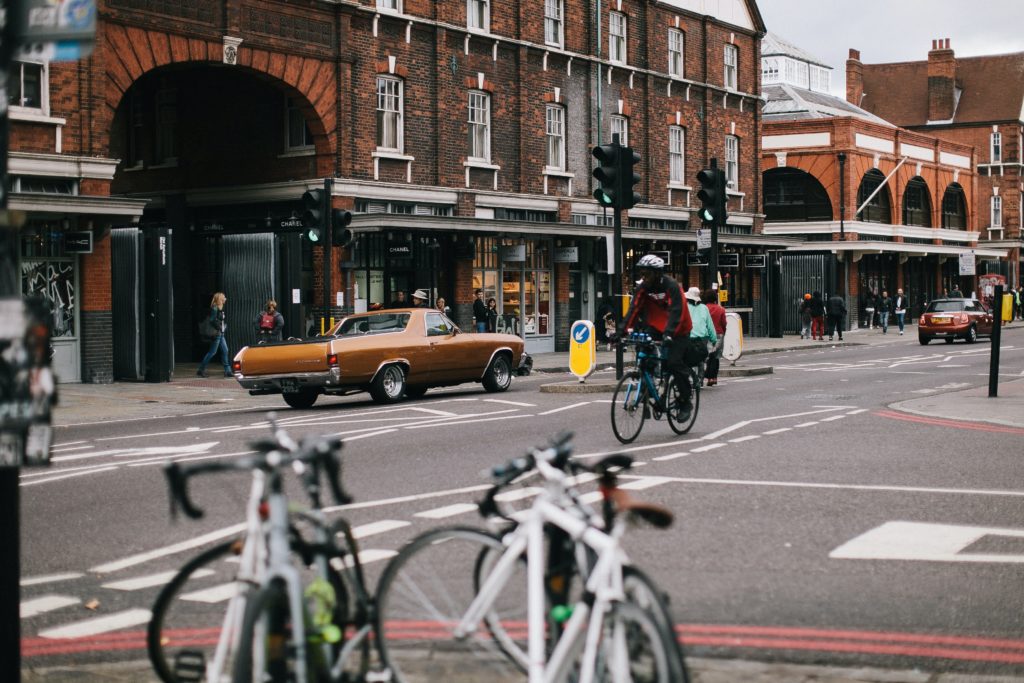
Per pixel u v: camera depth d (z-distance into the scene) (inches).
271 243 1099.3
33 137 890.7
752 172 1811.0
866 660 219.9
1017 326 2240.4
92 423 695.1
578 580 176.4
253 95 1187.9
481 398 802.2
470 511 368.5
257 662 170.6
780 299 1867.6
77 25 172.4
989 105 3009.4
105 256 942.4
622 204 783.1
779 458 486.6
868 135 2203.5
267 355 761.6
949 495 395.5
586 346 864.9
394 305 1130.0
